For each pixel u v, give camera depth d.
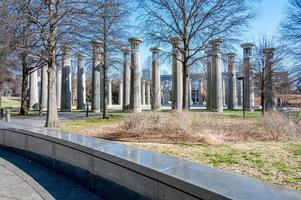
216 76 31.28
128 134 11.28
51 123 15.50
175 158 4.20
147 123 11.72
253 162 6.98
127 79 37.06
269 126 11.39
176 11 20.72
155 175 3.54
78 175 5.35
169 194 3.33
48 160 6.49
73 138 6.02
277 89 26.61
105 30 20.30
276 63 25.84
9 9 13.55
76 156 5.43
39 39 15.87
